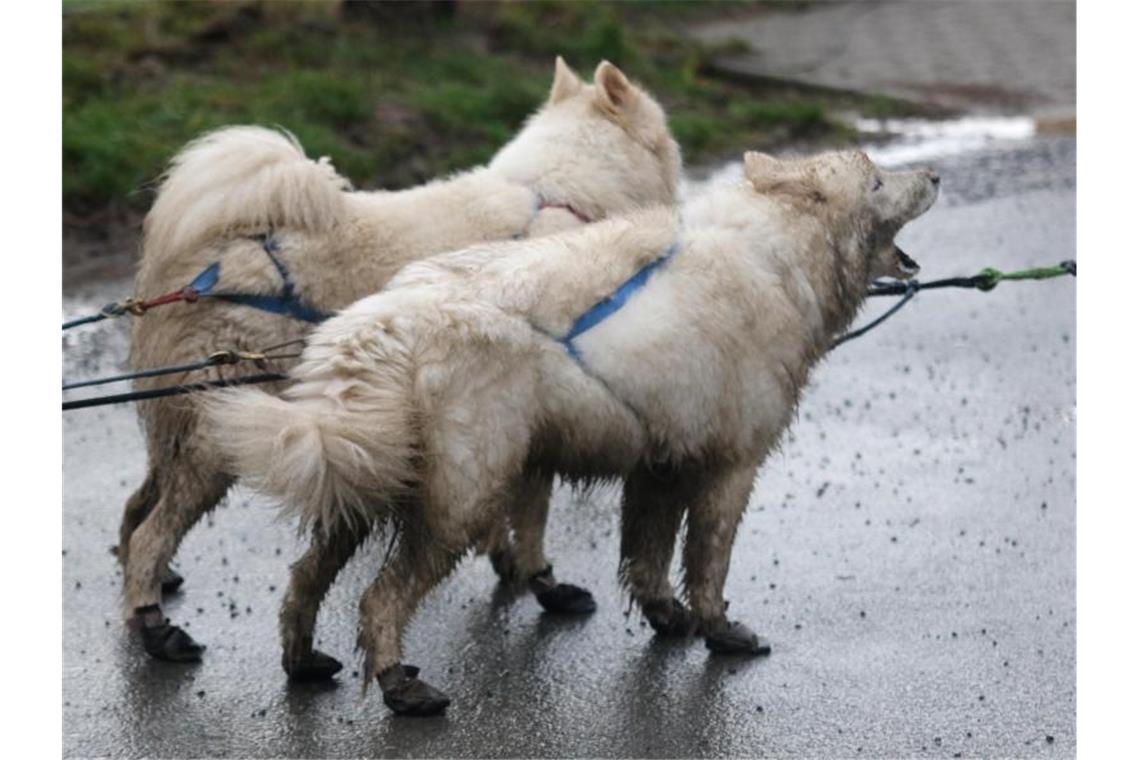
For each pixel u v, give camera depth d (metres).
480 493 6.98
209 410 7.08
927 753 7.11
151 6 17.75
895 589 8.88
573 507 10.08
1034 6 27.69
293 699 7.43
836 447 11.02
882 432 11.31
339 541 7.32
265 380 7.58
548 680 7.74
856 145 19.19
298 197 7.96
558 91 9.37
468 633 8.28
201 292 7.82
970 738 7.25
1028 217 16.45
